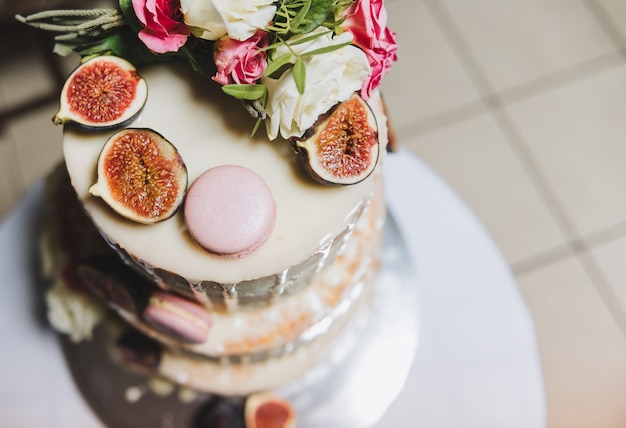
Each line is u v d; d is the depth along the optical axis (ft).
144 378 1.75
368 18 1.16
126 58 1.31
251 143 1.28
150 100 1.31
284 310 1.46
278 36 1.14
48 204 1.70
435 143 2.90
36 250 1.88
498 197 2.82
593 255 2.71
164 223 1.24
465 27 3.10
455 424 1.78
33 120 2.87
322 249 1.26
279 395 1.74
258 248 1.23
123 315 1.49
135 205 1.22
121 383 1.75
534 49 3.06
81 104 1.26
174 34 1.16
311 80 1.11
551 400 2.52
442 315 1.88
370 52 1.20
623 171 2.85
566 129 2.92
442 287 1.91
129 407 1.73
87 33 1.25
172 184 1.23
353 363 1.79
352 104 1.29
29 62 2.93
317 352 1.62
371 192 1.30
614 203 2.80
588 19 3.11
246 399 1.72
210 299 1.36
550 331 2.61
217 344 1.44
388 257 1.89
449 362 1.84
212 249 1.19
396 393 1.77
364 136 1.28
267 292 1.36
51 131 2.85
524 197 2.81
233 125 1.29
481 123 2.93
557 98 2.96
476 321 1.87
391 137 1.47
